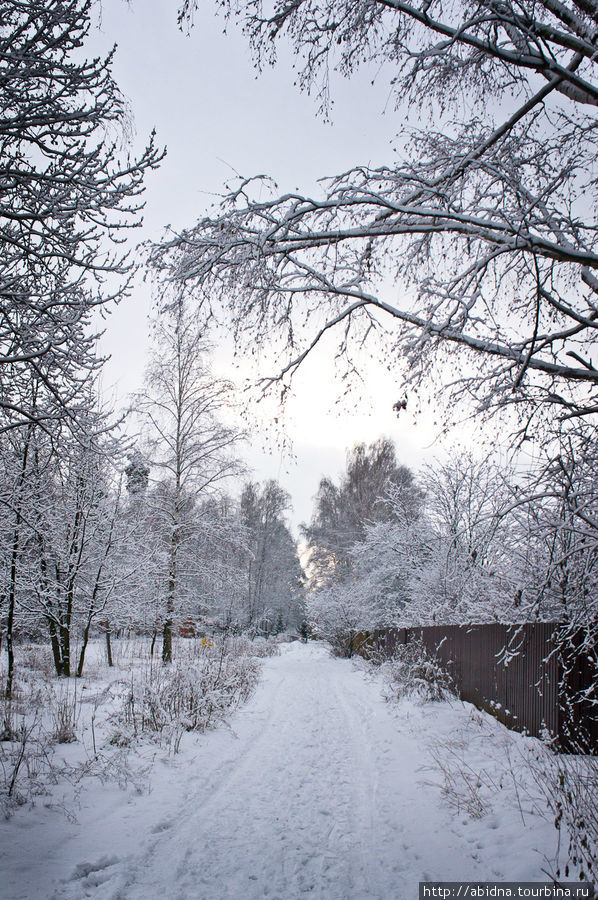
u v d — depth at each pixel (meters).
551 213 6.36
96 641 29.02
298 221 5.93
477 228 5.41
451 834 4.80
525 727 7.92
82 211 6.09
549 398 6.05
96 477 14.59
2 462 10.78
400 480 33.16
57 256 6.12
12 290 6.12
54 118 5.64
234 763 7.15
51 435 6.85
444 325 6.09
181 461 20.05
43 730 7.61
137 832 4.71
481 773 6.30
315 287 6.23
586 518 5.70
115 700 9.91
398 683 12.98
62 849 4.27
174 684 9.59
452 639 11.96
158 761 6.82
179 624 21.09
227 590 21.12
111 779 6.00
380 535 21.41
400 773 6.74
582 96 5.14
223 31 5.55
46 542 13.15
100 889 3.69
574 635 6.75
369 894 3.77
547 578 6.31
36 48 5.64
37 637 20.19
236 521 20.78
